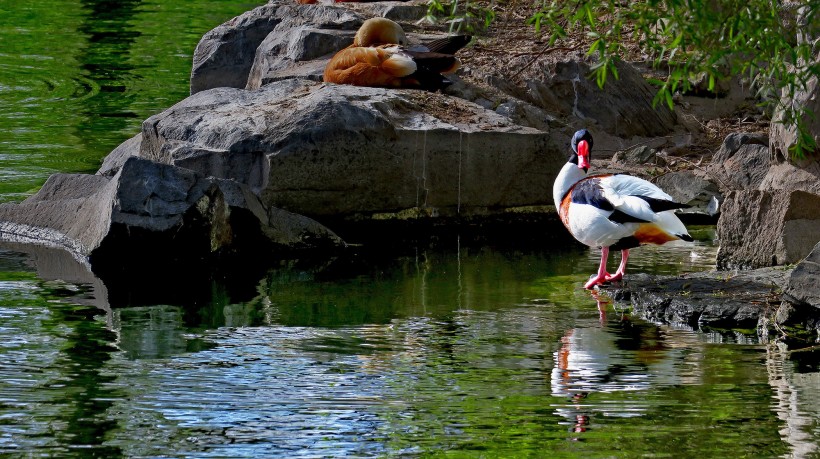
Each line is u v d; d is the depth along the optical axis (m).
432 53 17.64
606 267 13.36
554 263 13.60
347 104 15.12
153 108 22.44
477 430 8.62
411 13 21.39
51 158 18.47
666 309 11.43
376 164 15.05
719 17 9.98
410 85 17.27
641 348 10.50
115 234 13.33
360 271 13.34
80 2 34.72
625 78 19.02
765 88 11.07
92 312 11.64
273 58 19.84
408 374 9.83
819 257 10.75
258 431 8.62
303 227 14.39
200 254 13.72
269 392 9.40
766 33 10.44
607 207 12.00
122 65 26.52
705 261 13.46
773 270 12.34
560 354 10.34
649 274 12.94
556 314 11.57
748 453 8.19
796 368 9.92
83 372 9.86
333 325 11.25
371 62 17.08
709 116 19.62
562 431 8.60
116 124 21.05
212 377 9.76
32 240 14.48
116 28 31.00
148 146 16.09
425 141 15.20
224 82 21.78
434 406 9.10
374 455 8.21
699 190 15.90
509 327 11.16
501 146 15.53
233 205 13.89
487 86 18.30
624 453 8.21
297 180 14.81
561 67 19.02
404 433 8.58
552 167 15.81
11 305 11.83
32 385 9.53
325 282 12.87
